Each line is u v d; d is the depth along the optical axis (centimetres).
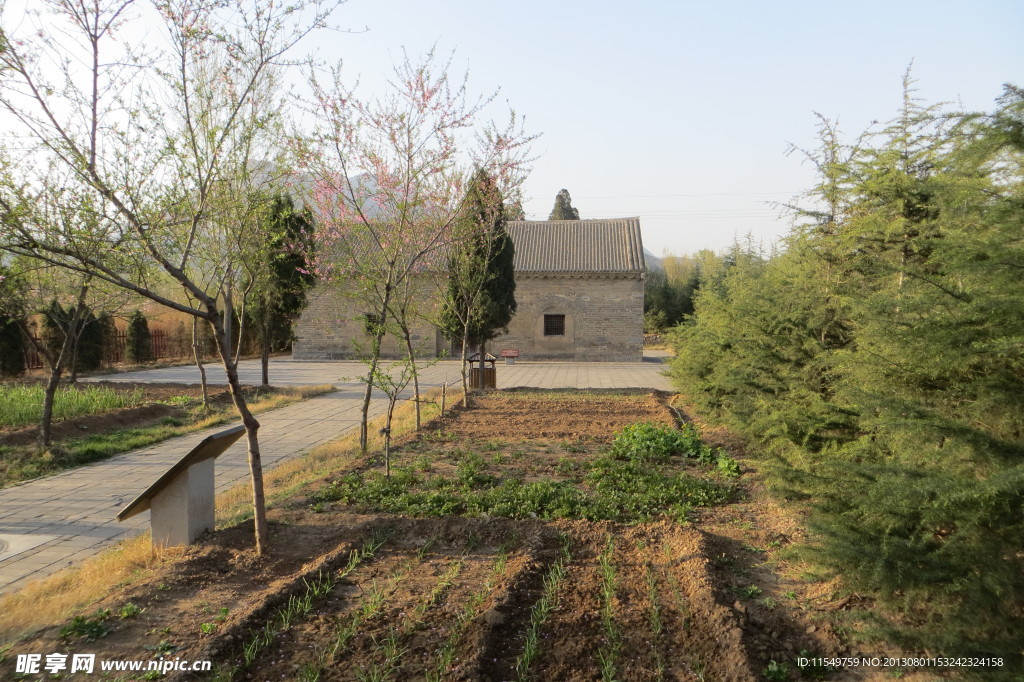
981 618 362
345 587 542
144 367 2911
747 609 484
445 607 502
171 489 655
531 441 1164
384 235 1104
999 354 388
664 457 1007
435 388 2152
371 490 820
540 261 3472
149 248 549
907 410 414
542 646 445
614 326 3372
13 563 694
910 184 668
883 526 407
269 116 688
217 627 470
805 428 665
